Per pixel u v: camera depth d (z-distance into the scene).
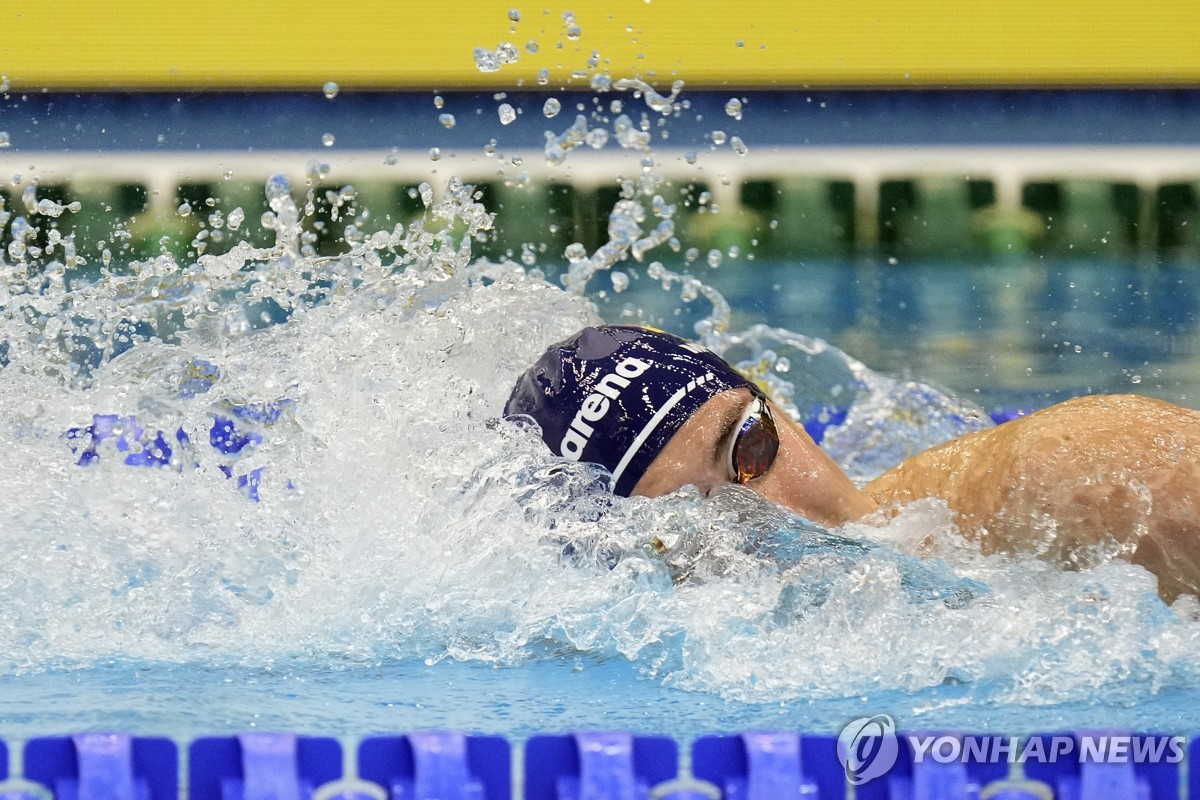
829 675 5.66
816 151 36.78
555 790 4.95
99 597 6.65
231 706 5.39
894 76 37.00
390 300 8.92
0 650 6.11
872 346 21.41
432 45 36.31
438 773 4.93
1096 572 6.00
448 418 7.53
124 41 36.16
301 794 4.91
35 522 7.23
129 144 35.41
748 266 30.06
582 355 7.07
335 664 6.00
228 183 33.62
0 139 10.44
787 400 12.87
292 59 36.38
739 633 6.01
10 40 35.84
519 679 5.77
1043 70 37.06
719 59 36.50
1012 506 6.31
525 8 36.38
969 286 27.48
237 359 8.37
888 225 33.72
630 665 5.91
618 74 36.12
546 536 6.76
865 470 10.35
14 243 9.84
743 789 4.93
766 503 6.56
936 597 6.07
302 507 7.29
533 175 34.78
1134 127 37.41
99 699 5.47
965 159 36.59
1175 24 37.09
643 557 6.53
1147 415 6.44
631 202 10.98
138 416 8.40
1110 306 24.77
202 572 6.88
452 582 6.78
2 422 8.24
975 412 11.57
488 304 8.95
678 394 6.76
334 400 7.75
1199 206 34.28
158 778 4.95
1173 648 5.70
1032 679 5.51
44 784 4.92
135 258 28.66
